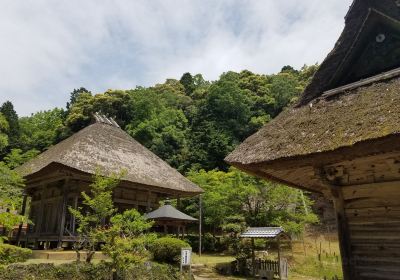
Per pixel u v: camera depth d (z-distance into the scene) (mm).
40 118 58375
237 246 19828
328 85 6059
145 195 21266
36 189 21438
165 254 15555
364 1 5996
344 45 6070
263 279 15953
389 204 4883
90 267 11164
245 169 5688
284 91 52094
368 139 4055
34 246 18359
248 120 47750
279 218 20047
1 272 9562
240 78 60750
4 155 43625
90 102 54844
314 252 21219
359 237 5094
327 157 4539
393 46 5527
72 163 16438
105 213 12258
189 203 27891
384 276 4734
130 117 54312
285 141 5215
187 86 70625
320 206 28969
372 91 5129
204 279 14703
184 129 49875
